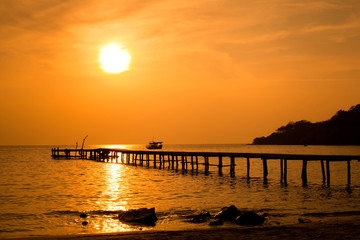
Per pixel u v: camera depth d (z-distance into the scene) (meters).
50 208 22.70
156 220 18.42
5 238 14.42
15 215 20.33
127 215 18.69
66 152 97.75
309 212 20.45
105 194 29.62
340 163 75.25
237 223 17.05
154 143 159.50
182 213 20.45
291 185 36.62
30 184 38.22
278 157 39.84
